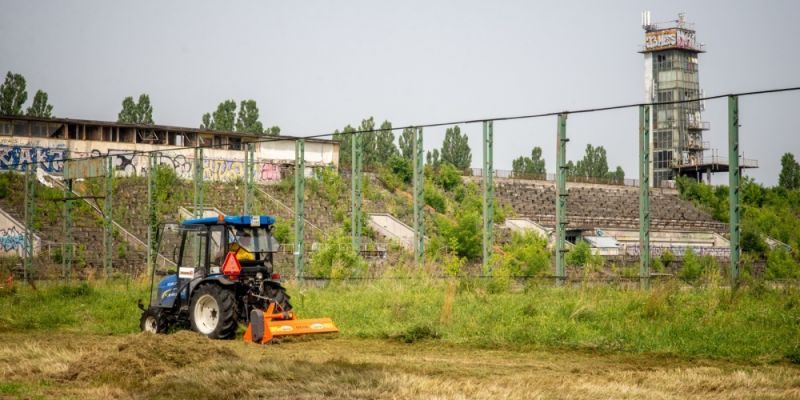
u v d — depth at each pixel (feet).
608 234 265.95
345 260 118.01
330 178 244.22
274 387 41.83
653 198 311.06
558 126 93.61
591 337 60.03
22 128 217.97
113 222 193.57
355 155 125.80
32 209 154.20
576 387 41.86
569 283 88.02
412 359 53.93
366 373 44.86
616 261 207.72
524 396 39.42
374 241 200.85
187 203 212.64
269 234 70.38
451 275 101.71
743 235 215.10
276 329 62.59
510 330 63.57
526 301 75.15
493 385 42.22
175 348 50.52
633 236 272.31
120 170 225.56
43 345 60.49
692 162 385.91
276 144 248.52
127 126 229.45
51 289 104.22
